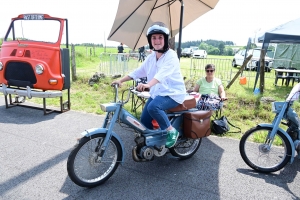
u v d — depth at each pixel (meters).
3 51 5.11
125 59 10.52
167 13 4.79
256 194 2.58
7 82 5.02
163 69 2.50
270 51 14.52
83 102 6.18
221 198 2.50
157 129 2.88
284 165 2.94
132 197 2.48
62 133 4.16
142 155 2.76
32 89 5.05
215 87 4.51
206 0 4.43
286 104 2.90
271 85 8.96
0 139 3.83
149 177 2.87
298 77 8.49
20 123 4.61
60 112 5.34
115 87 2.66
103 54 10.65
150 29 2.50
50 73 4.79
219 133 4.19
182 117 3.09
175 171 3.01
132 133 4.23
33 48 4.81
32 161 3.16
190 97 3.09
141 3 4.37
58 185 2.66
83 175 2.70
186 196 2.52
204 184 2.74
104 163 2.87
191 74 9.98
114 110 2.56
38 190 2.56
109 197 2.48
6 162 3.11
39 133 4.13
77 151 2.44
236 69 13.11
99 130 2.52
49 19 5.02
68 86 5.30
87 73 9.45
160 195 2.53
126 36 4.91
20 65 4.83
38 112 5.35
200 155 3.46
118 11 4.34
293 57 12.68
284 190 2.65
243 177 2.90
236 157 3.41
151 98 2.84
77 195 2.49
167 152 3.22
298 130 3.01
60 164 3.10
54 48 4.86
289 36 7.41
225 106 5.53
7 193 2.50
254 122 4.91
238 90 7.46
